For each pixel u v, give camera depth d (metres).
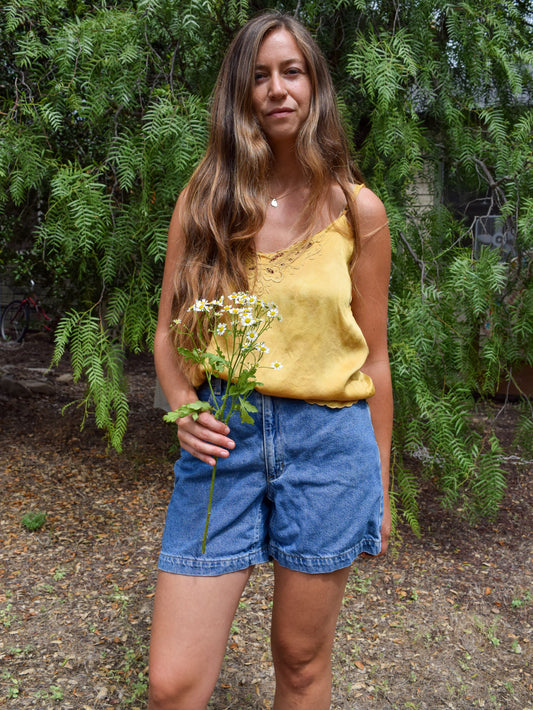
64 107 2.80
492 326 2.96
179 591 1.30
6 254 5.05
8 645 2.54
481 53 2.77
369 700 2.30
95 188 2.63
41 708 2.18
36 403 6.20
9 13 2.71
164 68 2.74
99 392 2.90
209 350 1.33
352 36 2.89
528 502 4.14
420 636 2.69
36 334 9.77
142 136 2.63
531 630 2.78
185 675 1.27
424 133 3.08
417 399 2.75
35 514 3.72
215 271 1.33
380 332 1.47
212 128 1.40
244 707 2.21
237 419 1.30
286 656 1.40
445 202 3.36
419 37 2.74
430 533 3.73
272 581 3.10
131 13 2.62
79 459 4.79
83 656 2.48
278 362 1.27
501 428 4.69
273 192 1.38
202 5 2.47
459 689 2.38
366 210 1.36
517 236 2.95
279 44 1.33
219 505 1.32
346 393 1.31
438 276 3.01
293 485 1.30
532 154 2.81
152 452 4.96
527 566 3.36
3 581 3.06
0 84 3.20
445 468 3.12
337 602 1.38
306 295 1.28
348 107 2.94
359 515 1.33
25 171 2.64
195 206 1.38
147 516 3.86
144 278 2.85
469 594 3.06
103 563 3.28
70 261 3.39
